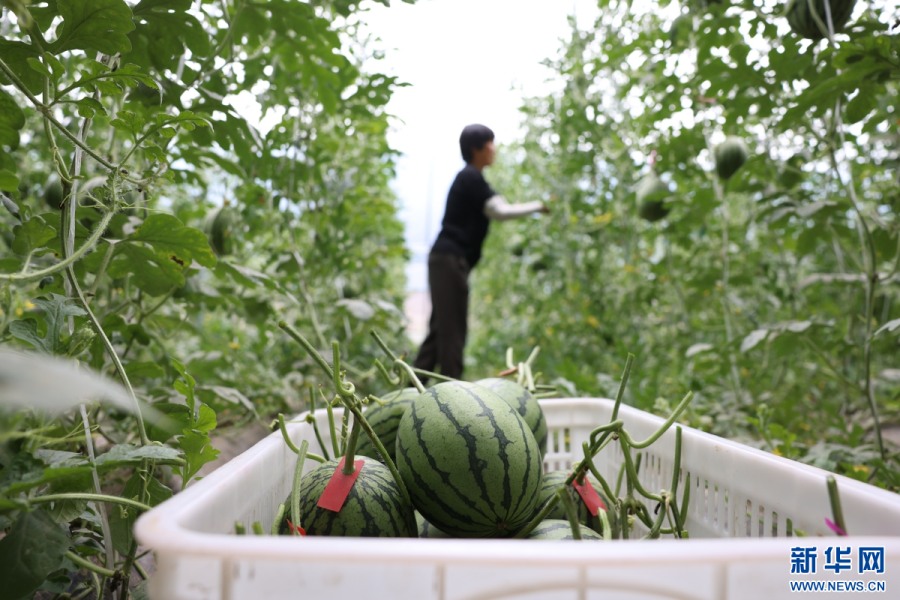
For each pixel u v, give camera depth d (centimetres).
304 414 176
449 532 132
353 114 353
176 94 203
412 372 168
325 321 427
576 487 154
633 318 529
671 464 158
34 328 121
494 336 804
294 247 342
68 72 269
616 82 479
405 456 132
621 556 72
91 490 127
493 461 125
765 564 75
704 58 312
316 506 127
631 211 507
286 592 74
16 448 116
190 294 245
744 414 345
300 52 253
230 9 235
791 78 272
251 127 230
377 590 74
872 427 375
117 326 178
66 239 135
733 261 440
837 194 367
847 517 105
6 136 148
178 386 126
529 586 75
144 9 176
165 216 149
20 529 100
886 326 212
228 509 103
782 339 298
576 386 347
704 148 387
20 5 92
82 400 129
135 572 161
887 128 343
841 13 242
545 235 618
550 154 587
